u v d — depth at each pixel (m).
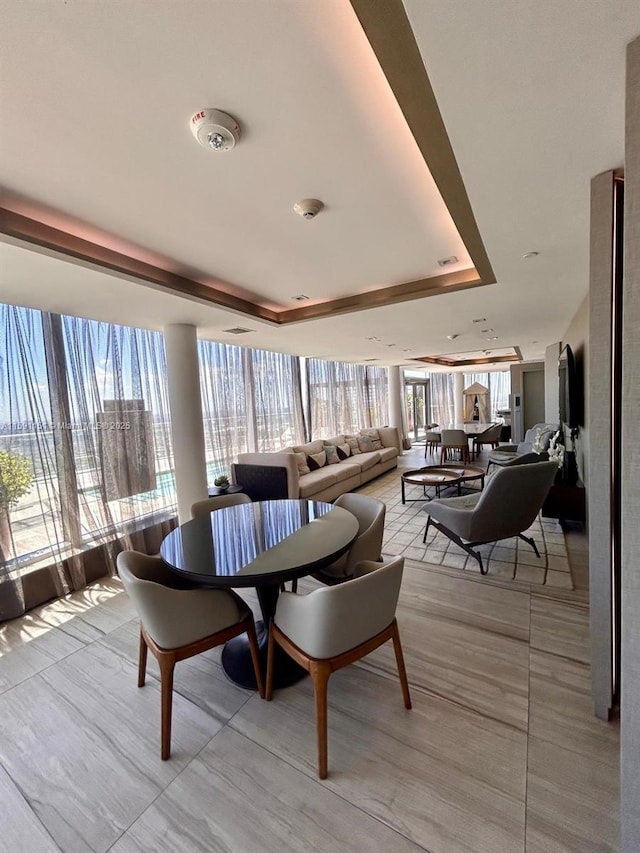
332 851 1.16
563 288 2.92
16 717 1.74
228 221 1.88
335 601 1.37
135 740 1.59
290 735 1.58
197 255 2.26
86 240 1.97
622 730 1.03
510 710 1.65
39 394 2.88
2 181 1.48
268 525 2.22
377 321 3.82
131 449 3.63
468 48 0.89
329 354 6.37
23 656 2.20
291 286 2.93
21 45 0.91
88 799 1.36
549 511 3.74
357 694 1.77
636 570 0.98
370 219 1.92
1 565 2.58
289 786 1.36
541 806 1.26
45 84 1.02
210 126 1.17
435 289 2.85
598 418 1.49
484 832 1.19
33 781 1.43
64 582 2.94
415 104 1.08
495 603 2.49
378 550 2.23
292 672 1.92
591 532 1.54
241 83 1.06
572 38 0.87
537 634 2.16
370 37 0.87
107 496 3.38
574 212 1.73
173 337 3.48
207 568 1.66
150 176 1.48
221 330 3.86
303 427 6.71
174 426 3.55
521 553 3.27
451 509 3.00
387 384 9.82
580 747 1.46
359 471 6.18
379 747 1.50
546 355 6.60
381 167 1.49
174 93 1.08
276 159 1.41
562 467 3.78
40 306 2.72
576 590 2.63
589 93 1.03
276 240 2.11
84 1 0.82
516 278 2.64
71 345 3.15
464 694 1.74
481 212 1.72
